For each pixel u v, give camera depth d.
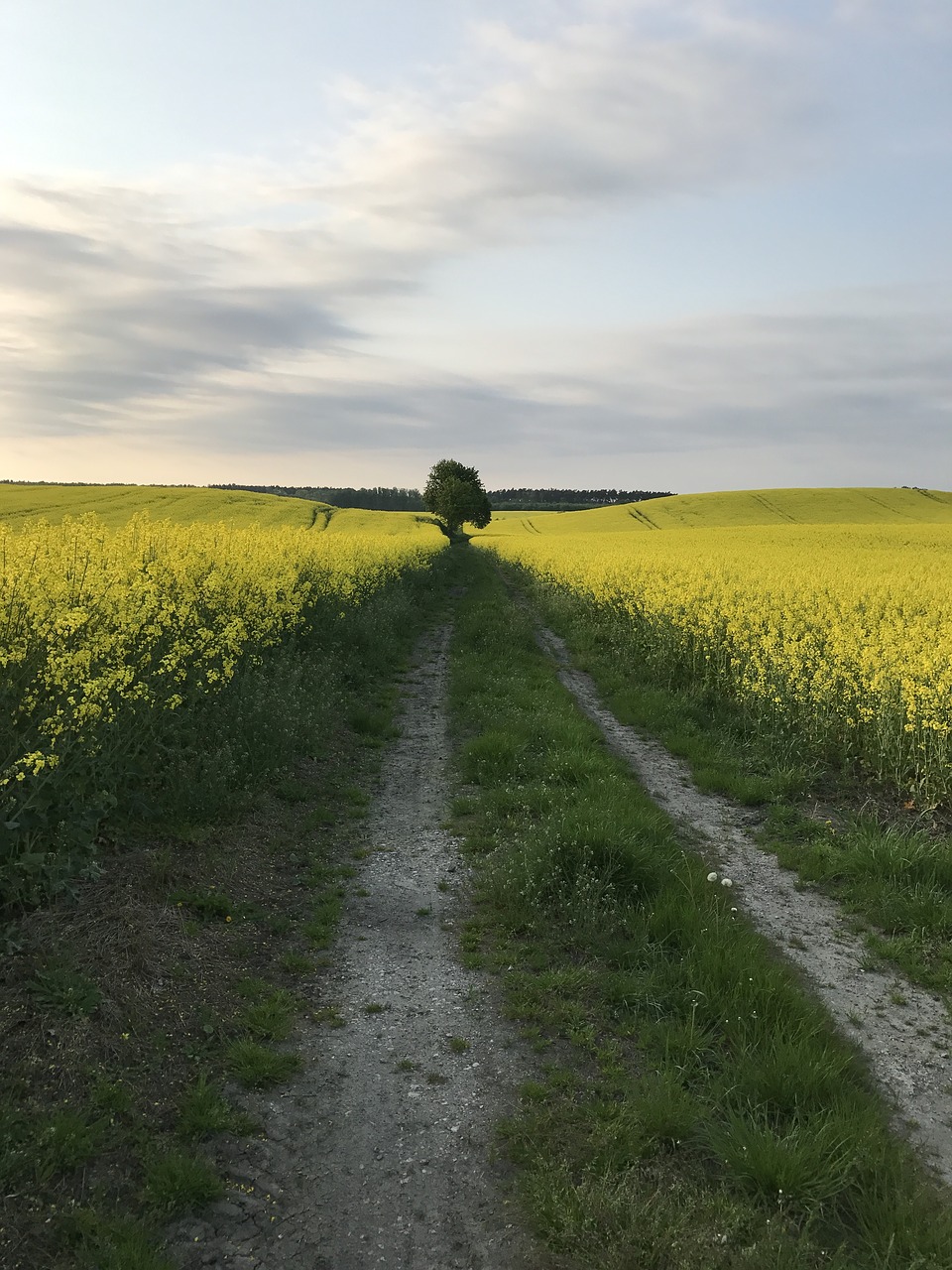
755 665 11.55
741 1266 2.90
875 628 13.25
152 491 65.69
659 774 9.20
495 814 7.37
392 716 11.03
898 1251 3.03
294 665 10.82
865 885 6.23
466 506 84.50
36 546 8.29
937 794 7.94
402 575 24.94
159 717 6.66
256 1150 3.44
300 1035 4.26
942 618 14.50
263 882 5.84
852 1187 3.32
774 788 8.52
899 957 5.29
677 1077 3.94
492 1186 3.32
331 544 22.27
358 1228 3.09
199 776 6.64
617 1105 3.75
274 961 4.91
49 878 4.51
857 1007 4.77
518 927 5.48
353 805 7.72
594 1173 3.36
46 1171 3.06
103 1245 2.86
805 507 88.75
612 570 23.67
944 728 7.85
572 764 8.43
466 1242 3.04
